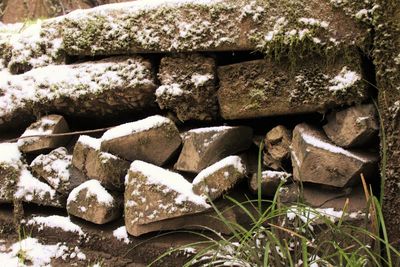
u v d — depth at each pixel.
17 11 3.99
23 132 2.02
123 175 1.70
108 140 1.70
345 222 1.42
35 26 2.07
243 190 1.59
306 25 1.46
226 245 1.44
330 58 1.45
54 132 1.84
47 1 3.96
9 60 2.07
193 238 1.58
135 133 1.66
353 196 1.46
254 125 1.66
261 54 1.59
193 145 1.59
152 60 1.74
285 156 1.53
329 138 1.48
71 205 1.73
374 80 1.45
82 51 1.83
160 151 1.66
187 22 1.61
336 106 1.47
